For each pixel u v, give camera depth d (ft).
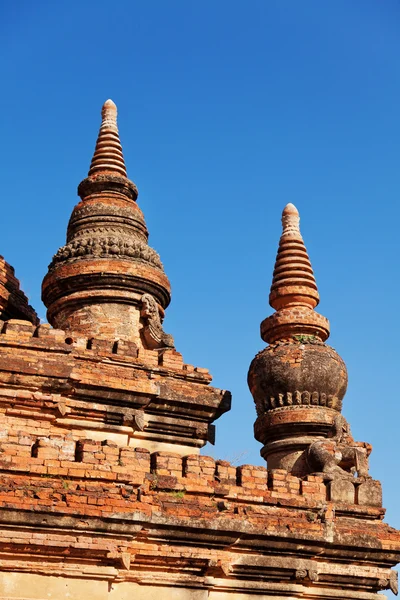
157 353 89.15
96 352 84.99
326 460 88.07
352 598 84.64
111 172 103.30
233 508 79.71
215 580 78.69
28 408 80.84
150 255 97.04
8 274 94.94
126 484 75.05
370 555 84.99
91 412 83.46
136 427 85.10
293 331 100.99
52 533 71.00
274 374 96.68
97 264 93.97
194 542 77.30
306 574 81.76
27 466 72.54
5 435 78.18
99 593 72.59
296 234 107.55
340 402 98.58
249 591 80.38
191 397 88.22
